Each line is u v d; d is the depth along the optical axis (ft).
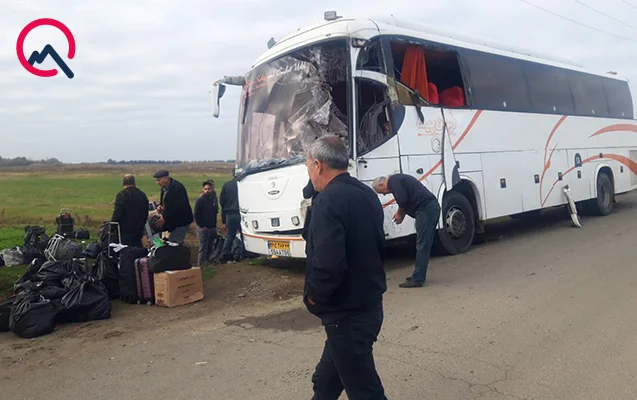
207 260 36.52
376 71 29.55
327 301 10.36
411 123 31.30
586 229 44.14
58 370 17.84
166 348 19.63
